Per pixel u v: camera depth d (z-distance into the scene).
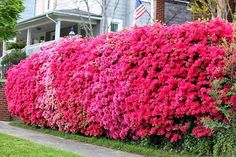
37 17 25.22
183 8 19.45
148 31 9.29
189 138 8.39
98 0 23.41
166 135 8.52
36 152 7.66
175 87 8.33
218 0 12.26
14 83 14.24
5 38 22.83
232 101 7.34
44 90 12.54
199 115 7.99
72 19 23.62
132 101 9.07
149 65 8.86
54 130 12.33
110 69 9.82
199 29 8.45
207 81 7.95
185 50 8.34
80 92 10.86
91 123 10.54
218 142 7.74
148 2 22.94
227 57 7.55
